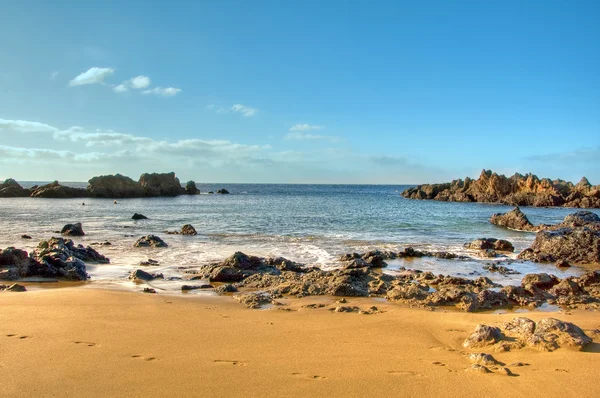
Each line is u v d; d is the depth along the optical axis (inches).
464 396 239.3
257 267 692.1
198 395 236.7
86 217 1748.3
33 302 451.8
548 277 612.1
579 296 548.7
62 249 729.0
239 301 492.1
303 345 331.0
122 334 347.9
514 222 1483.8
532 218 2074.3
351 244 1031.0
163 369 273.9
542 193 3191.4
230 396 236.2
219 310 444.1
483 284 612.7
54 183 3535.9
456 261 837.2
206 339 340.8
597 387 249.0
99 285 585.3
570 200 3073.3
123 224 1485.0
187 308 447.2
